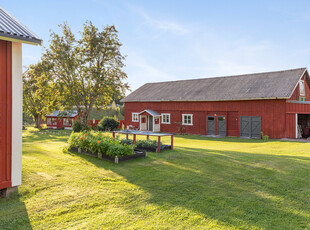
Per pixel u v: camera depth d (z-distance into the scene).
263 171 7.36
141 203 4.93
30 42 5.37
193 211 4.59
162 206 4.79
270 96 20.45
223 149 13.73
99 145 8.67
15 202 4.92
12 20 6.11
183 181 6.35
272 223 4.23
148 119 30.58
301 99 23.17
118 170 7.28
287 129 20.19
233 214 4.52
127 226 4.01
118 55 29.55
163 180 6.40
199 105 25.98
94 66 28.88
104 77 29.23
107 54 28.72
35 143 12.94
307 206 4.98
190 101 26.72
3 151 5.22
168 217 4.34
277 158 9.34
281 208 4.85
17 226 3.98
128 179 6.45
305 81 24.14
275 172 7.26
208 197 5.29
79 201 4.97
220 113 24.42
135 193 5.45
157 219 4.26
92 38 28.30
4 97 5.23
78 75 29.12
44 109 33.94
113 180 6.35
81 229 3.89
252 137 22.05
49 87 29.14
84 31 28.86
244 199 5.25
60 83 28.52
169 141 19.42
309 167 7.91
